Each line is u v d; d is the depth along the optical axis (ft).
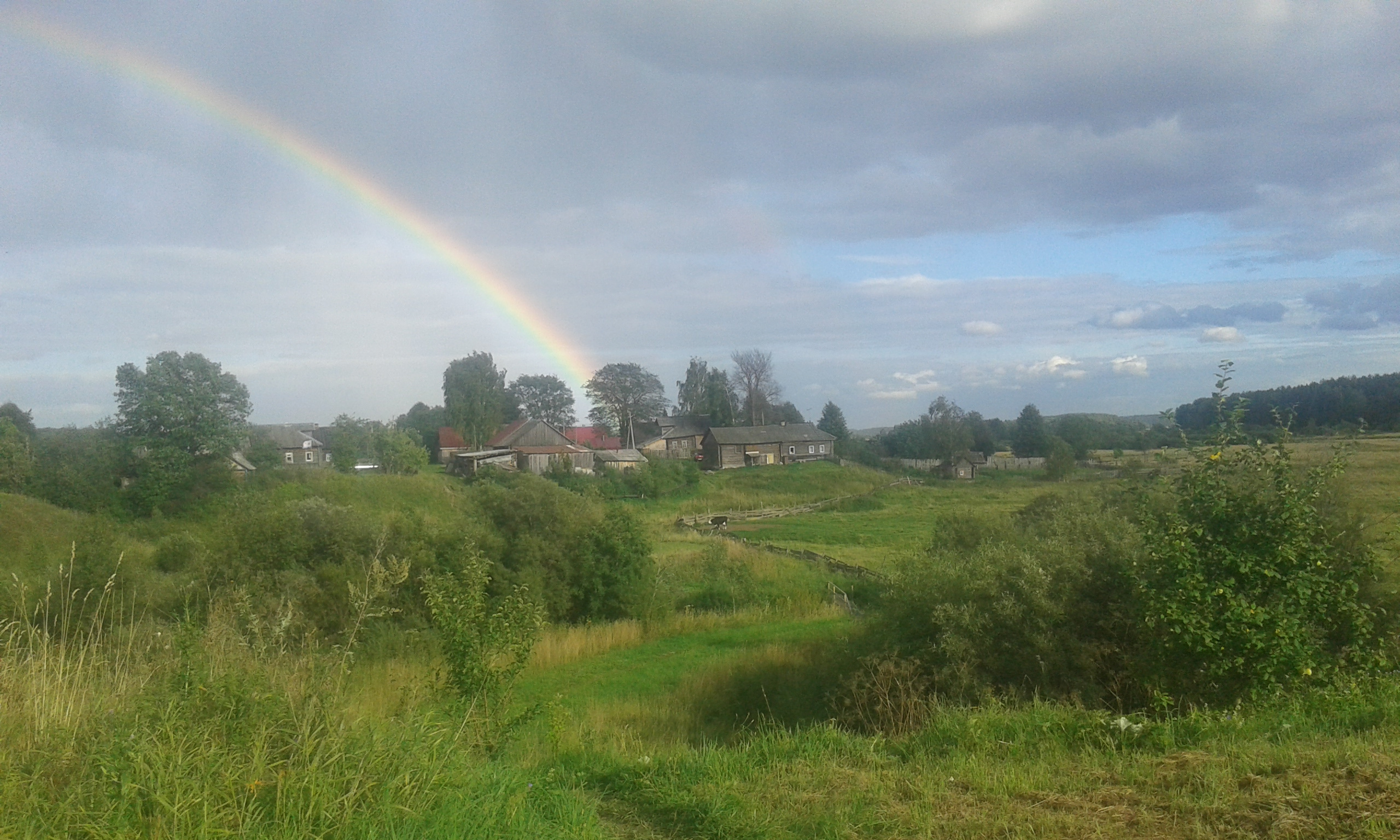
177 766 15.42
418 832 15.65
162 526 121.80
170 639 24.25
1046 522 54.65
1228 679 29.91
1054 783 20.42
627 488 214.90
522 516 80.48
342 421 254.06
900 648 40.88
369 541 67.46
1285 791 18.10
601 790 22.67
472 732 26.35
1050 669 35.94
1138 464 51.31
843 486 238.89
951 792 20.34
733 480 247.91
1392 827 15.98
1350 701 25.66
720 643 69.82
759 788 21.56
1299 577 29.55
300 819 15.10
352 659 24.35
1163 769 20.53
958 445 259.80
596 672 59.93
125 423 133.39
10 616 33.86
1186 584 29.78
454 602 29.32
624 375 351.05
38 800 14.76
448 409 287.07
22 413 193.36
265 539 62.39
